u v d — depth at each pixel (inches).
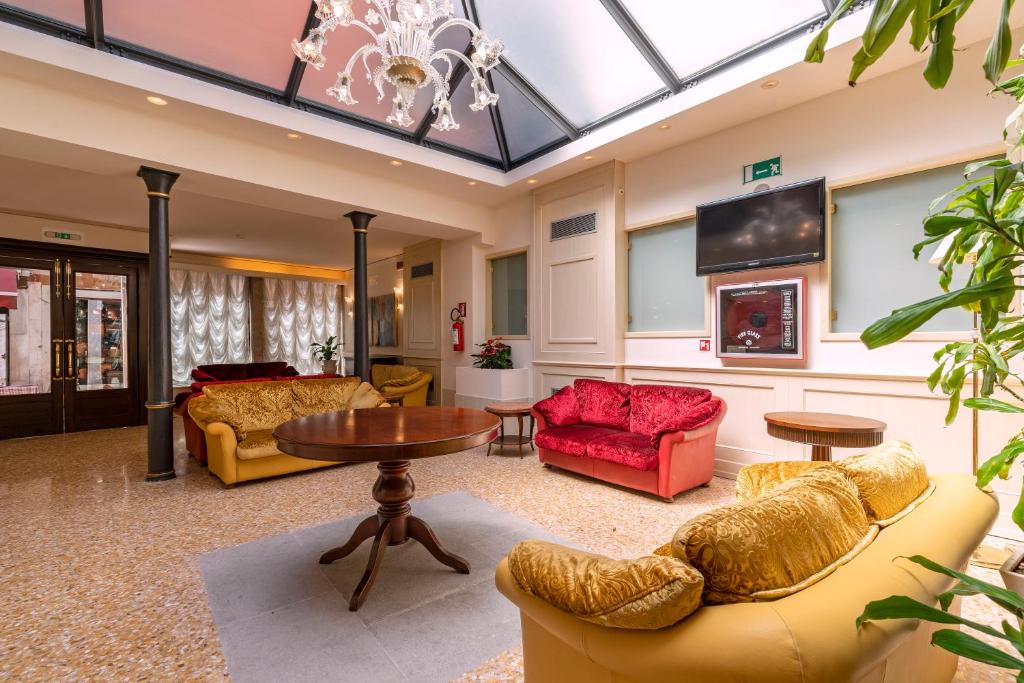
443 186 218.5
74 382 252.4
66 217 247.1
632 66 150.2
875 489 52.8
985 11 106.0
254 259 386.9
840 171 137.1
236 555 104.5
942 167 122.6
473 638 75.3
